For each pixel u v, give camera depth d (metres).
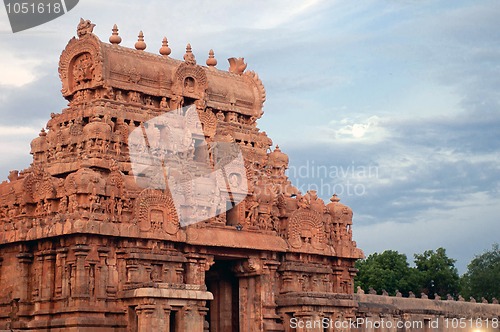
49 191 68.69
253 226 75.44
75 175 67.12
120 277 67.06
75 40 75.19
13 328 67.69
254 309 75.00
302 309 74.06
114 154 71.50
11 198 71.38
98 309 65.12
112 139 71.69
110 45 75.19
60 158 72.50
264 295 75.06
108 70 73.88
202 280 71.56
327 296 75.56
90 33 74.44
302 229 78.75
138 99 74.94
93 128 71.00
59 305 66.25
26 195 70.12
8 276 70.25
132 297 65.31
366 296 82.75
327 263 80.50
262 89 83.81
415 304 86.81
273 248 75.44
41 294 67.50
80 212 66.06
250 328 75.00
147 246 68.44
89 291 65.38
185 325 65.94
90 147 70.94
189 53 77.94
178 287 66.19
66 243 66.31
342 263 81.62
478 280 118.81
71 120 73.69
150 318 64.50
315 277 79.00
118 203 67.94
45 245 68.00
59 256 66.75
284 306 75.31
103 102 72.94
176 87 76.38
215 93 80.62
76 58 75.62
